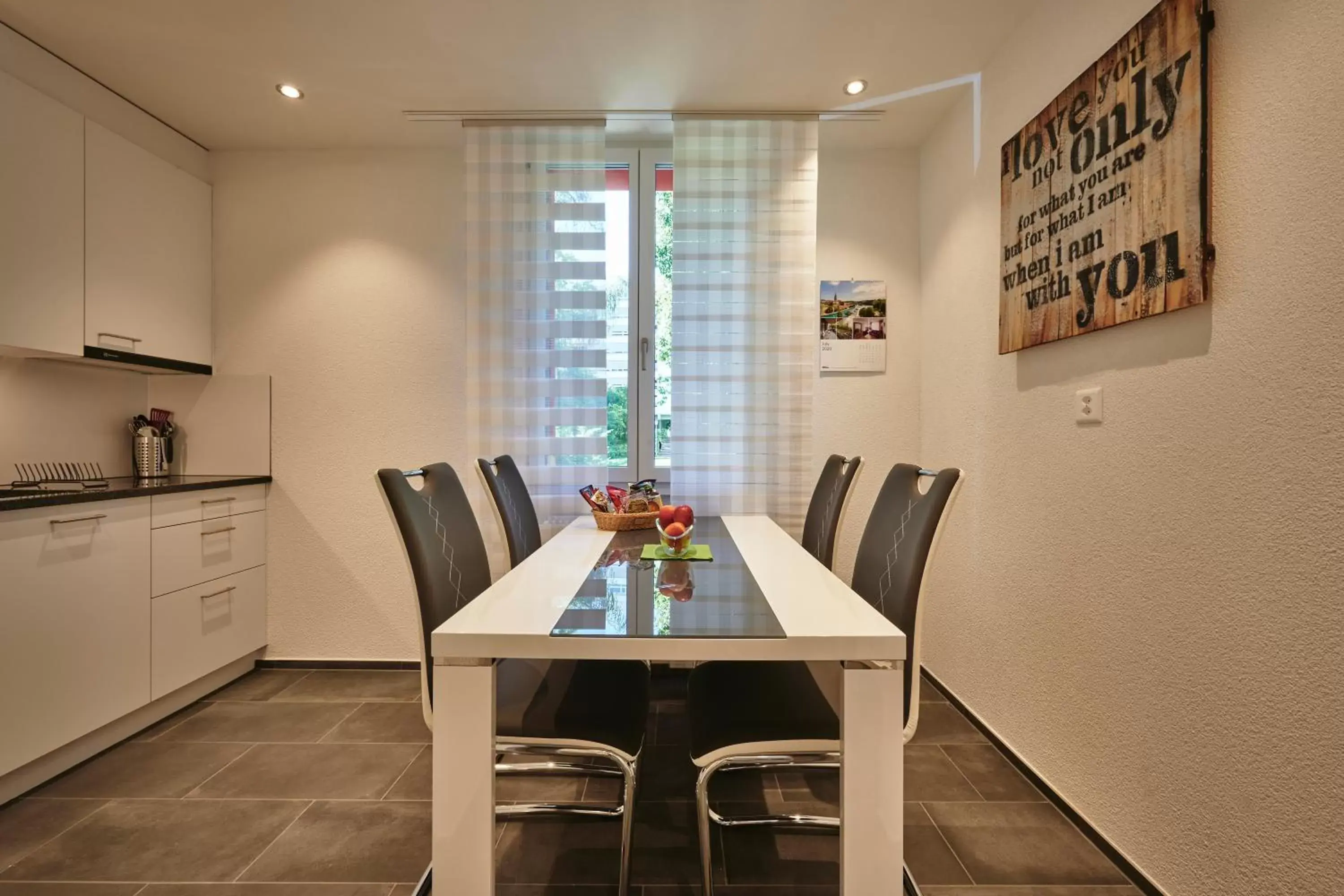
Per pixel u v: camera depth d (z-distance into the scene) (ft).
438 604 4.58
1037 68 6.56
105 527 6.86
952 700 8.48
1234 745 4.11
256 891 4.85
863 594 5.17
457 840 3.51
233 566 8.95
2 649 5.81
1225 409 4.16
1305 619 3.63
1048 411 6.27
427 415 9.79
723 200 9.14
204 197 9.55
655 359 9.98
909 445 9.80
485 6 6.63
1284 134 3.72
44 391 7.95
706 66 7.79
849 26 6.97
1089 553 5.62
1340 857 3.45
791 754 4.27
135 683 7.26
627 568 5.32
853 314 9.80
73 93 7.57
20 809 5.92
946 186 8.82
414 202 9.77
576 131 9.16
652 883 5.01
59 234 7.18
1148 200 4.73
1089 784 5.60
